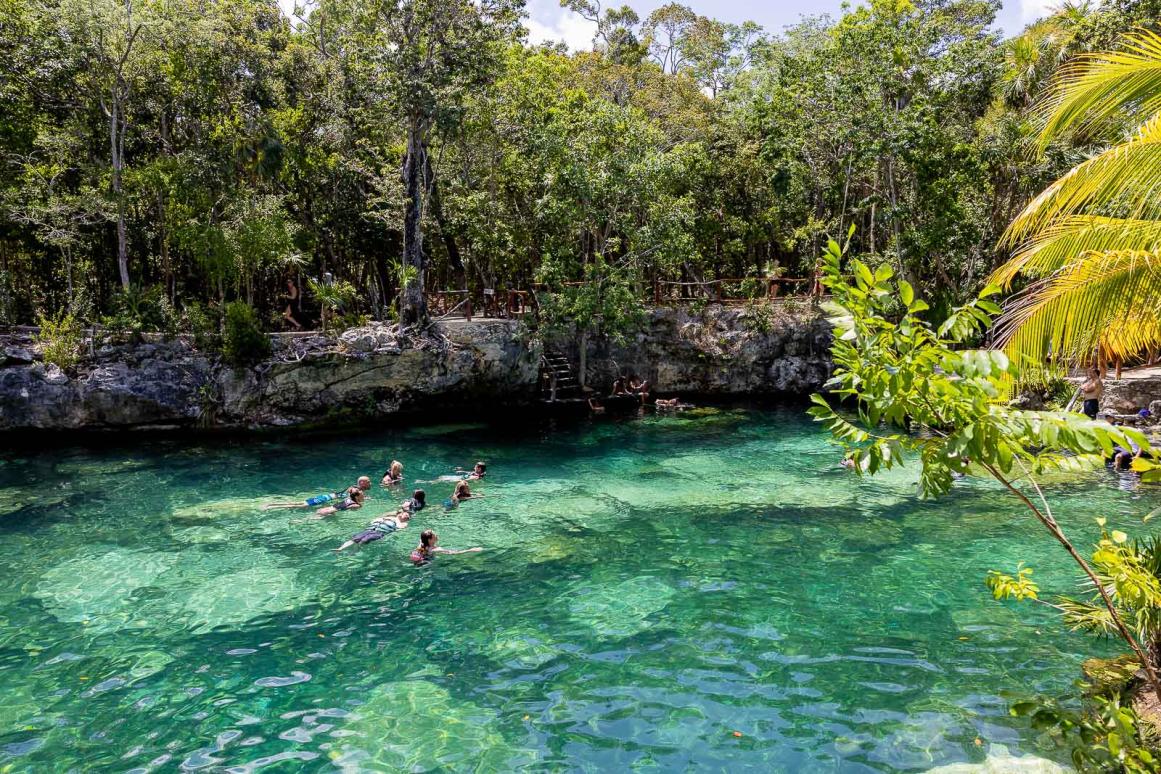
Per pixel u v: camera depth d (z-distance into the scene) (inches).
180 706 319.9
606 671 346.3
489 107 1135.0
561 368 1154.0
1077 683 325.7
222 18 1088.8
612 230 1270.9
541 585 448.1
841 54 1136.2
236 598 430.0
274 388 938.7
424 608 417.4
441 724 304.7
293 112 1154.0
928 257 1241.4
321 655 364.5
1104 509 567.2
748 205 1445.6
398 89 973.2
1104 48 946.1
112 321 904.3
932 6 1375.5
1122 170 282.7
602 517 580.4
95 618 404.2
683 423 989.8
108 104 1078.4
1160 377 767.1
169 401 898.7
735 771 271.3
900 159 1077.8
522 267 1371.8
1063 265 310.7
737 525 556.7
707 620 398.3
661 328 1201.4
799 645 368.2
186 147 1132.5
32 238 1042.1
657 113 1501.0
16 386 852.6
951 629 382.3
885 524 552.4
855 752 280.5
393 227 1155.3
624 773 271.0
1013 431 186.9
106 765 278.7
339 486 677.3
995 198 1175.0
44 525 561.3
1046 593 422.6
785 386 1213.1
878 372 195.3
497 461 780.0
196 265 1169.4
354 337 974.4
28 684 337.7
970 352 184.7
